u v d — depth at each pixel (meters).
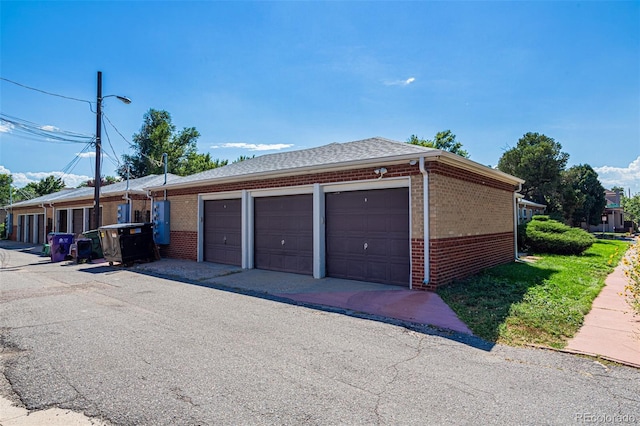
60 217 22.22
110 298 7.39
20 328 5.34
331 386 3.43
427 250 7.45
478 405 3.06
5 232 30.06
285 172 9.48
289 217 10.22
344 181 8.79
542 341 4.67
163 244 13.80
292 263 10.12
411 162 7.57
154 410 2.99
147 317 5.93
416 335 4.97
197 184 12.50
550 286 7.74
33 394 3.29
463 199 8.67
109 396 3.24
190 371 3.78
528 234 15.08
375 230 8.52
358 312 6.18
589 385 3.45
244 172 11.09
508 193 11.80
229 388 3.39
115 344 4.62
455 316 5.75
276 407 3.03
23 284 9.15
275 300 7.12
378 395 3.24
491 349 4.43
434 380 3.55
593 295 7.16
